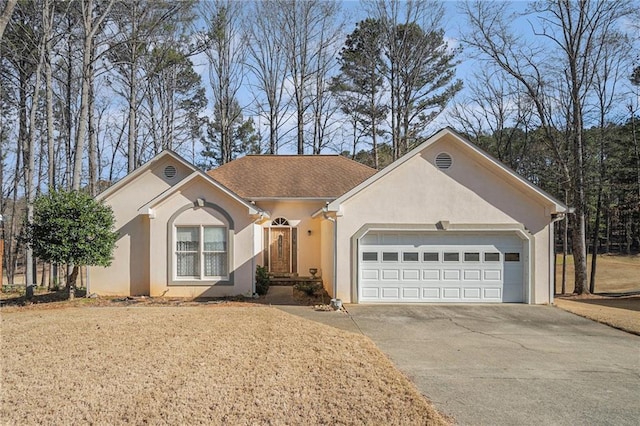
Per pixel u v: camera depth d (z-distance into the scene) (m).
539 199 13.96
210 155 37.59
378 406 5.59
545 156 27.14
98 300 14.48
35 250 13.54
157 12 23.64
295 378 6.52
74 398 5.77
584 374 7.23
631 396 6.25
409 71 31.44
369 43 32.59
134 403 5.62
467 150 13.97
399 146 31.66
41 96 25.75
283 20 32.84
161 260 14.79
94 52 21.78
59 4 20.78
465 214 13.98
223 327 9.78
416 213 13.94
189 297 14.73
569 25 21.06
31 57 20.50
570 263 34.62
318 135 34.19
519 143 29.59
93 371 6.80
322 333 9.41
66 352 7.80
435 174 14.03
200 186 14.94
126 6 22.53
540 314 12.48
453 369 7.39
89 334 9.09
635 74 24.00
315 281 17.95
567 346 9.09
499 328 10.75
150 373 6.71
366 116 33.97
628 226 40.38
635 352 8.66
